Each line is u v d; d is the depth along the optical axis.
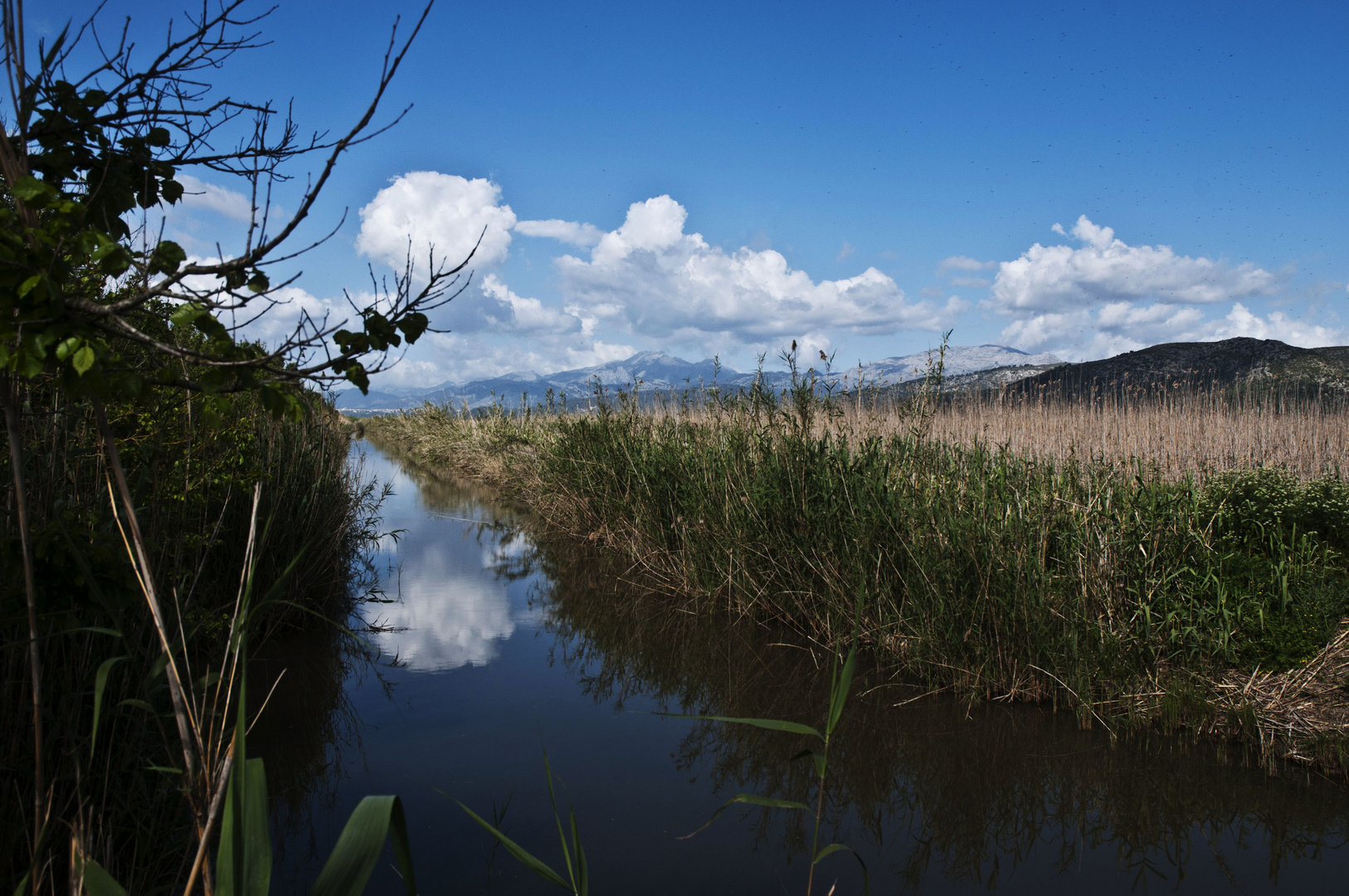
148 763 2.96
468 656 5.98
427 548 10.14
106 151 2.18
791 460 7.02
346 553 8.27
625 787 3.96
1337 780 3.96
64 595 2.22
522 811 3.69
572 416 12.36
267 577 5.90
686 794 3.90
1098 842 3.50
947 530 5.57
